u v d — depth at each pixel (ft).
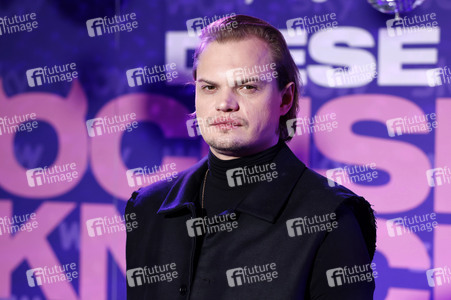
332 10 10.89
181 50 11.55
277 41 4.38
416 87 10.63
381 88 10.75
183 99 11.57
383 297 10.80
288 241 4.13
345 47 10.85
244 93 4.17
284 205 4.28
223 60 4.14
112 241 12.03
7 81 12.25
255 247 4.21
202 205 4.69
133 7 11.73
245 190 4.54
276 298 4.01
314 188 4.29
